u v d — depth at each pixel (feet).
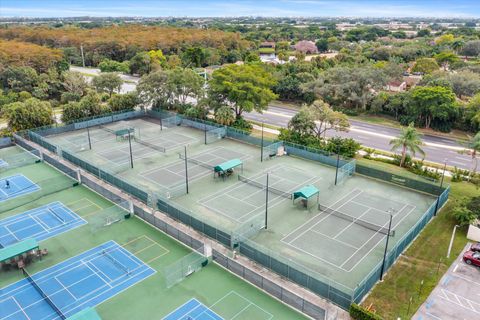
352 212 152.05
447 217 146.82
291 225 142.10
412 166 191.31
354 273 115.65
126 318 99.40
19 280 114.32
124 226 142.61
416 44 564.71
